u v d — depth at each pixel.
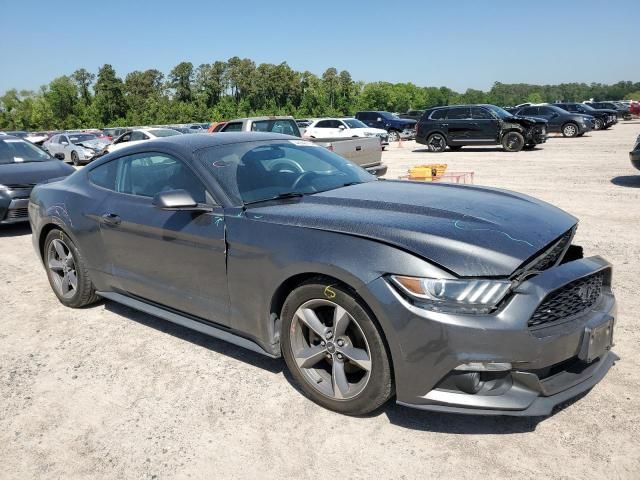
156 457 2.69
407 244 2.59
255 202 3.36
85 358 3.81
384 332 2.59
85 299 4.65
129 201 3.99
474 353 2.40
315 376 3.04
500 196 3.40
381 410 2.98
